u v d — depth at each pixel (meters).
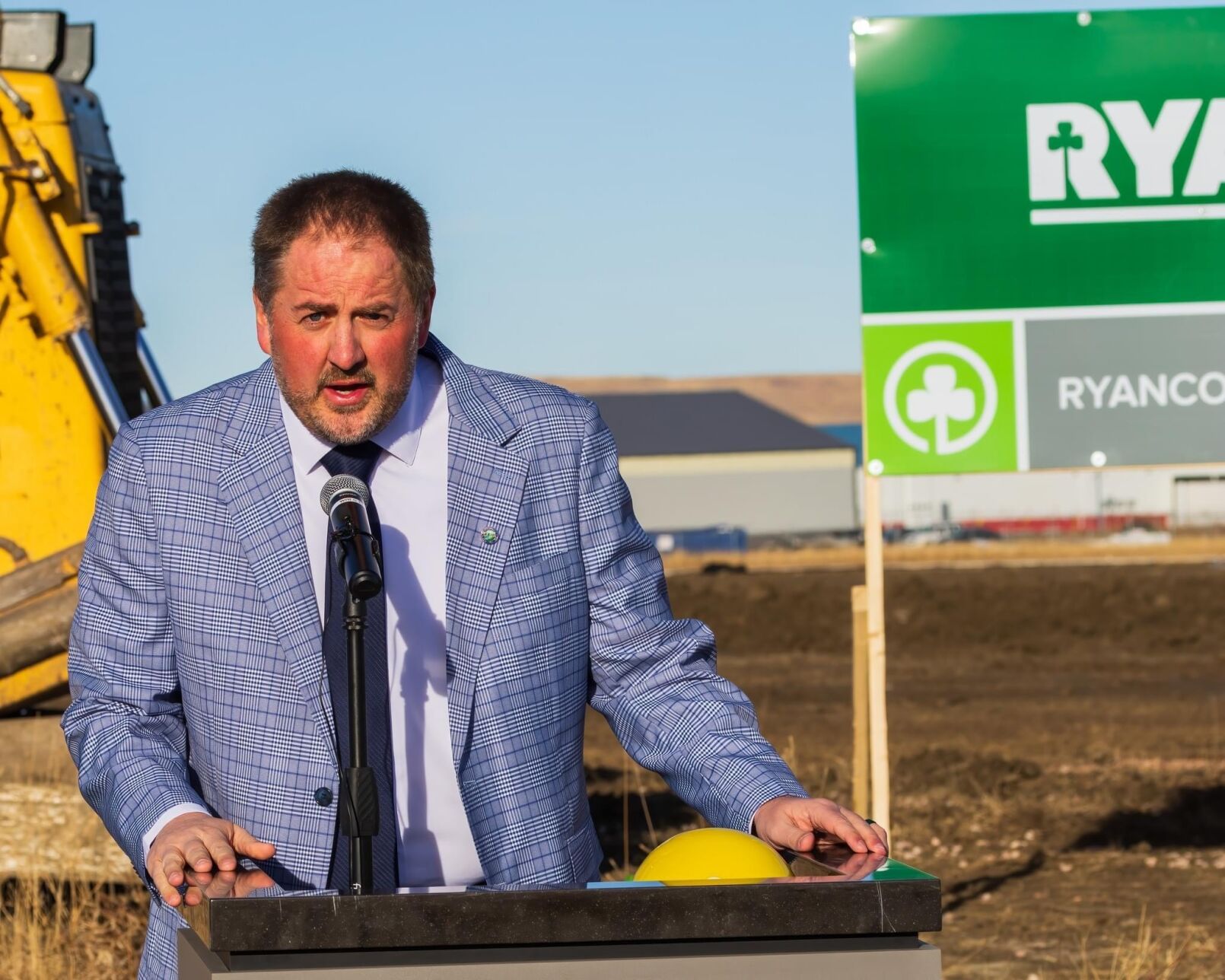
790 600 35.69
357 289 2.91
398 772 3.14
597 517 3.36
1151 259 7.93
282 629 3.12
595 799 11.63
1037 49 7.92
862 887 2.23
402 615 3.18
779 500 97.69
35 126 8.40
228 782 3.13
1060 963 7.85
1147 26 7.93
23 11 8.65
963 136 7.90
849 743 15.23
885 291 7.87
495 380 3.40
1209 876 9.83
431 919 2.16
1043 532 85.50
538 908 2.18
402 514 3.22
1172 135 7.95
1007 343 7.89
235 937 2.12
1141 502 87.00
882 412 7.84
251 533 3.16
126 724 3.18
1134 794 12.45
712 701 3.37
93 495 8.16
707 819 3.28
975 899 9.30
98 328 8.77
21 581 7.87
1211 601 34.19
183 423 3.26
